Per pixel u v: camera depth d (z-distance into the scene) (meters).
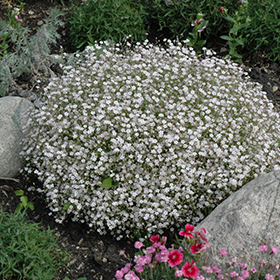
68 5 1.78
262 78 1.59
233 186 1.20
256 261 1.03
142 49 1.45
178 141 1.25
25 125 1.33
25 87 1.54
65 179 1.23
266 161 1.25
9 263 1.04
